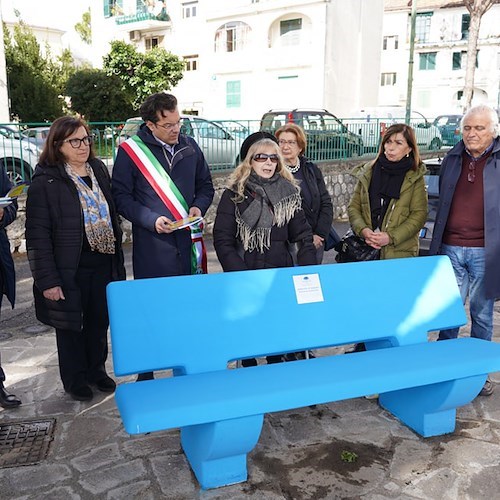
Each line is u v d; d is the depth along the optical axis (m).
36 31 37.31
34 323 4.95
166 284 2.75
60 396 3.45
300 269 3.06
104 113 23.50
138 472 2.64
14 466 2.69
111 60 25.30
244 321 2.85
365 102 27.77
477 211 3.38
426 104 38.19
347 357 2.86
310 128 10.97
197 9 28.80
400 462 2.73
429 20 37.28
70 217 3.13
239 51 27.69
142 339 2.62
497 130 3.26
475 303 3.50
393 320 3.16
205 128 8.80
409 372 2.63
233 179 3.22
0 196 3.18
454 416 3.01
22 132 7.33
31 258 3.10
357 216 3.76
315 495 2.47
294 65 25.94
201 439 2.46
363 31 26.77
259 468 2.68
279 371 2.65
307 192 3.84
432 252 3.58
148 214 3.24
